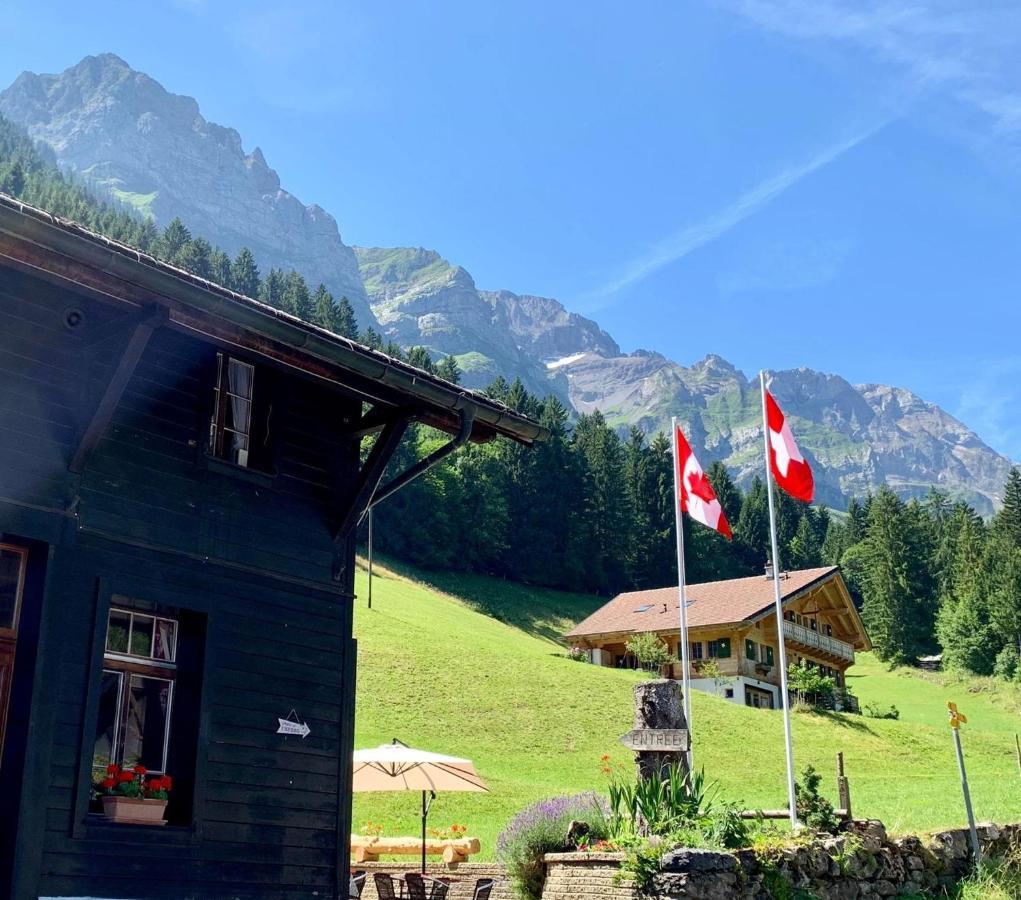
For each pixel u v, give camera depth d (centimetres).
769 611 6269
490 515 9775
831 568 6712
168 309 1050
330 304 10869
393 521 8956
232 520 1242
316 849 1235
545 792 3130
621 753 3959
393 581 7781
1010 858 1872
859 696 8525
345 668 1324
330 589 1331
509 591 9381
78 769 1043
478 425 1391
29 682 1022
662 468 11744
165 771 1141
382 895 1516
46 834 1008
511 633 7200
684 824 1470
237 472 1248
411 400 1314
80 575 1087
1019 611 9362
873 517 12062
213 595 1200
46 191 9688
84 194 11406
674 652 6456
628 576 10750
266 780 1202
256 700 1213
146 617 1166
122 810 1065
